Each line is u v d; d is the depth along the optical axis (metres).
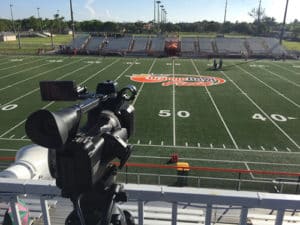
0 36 72.88
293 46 63.69
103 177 1.69
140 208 2.12
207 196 2.01
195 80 27.20
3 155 11.98
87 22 101.75
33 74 28.80
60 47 50.12
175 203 2.08
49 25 109.81
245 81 27.00
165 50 47.22
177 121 16.09
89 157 1.37
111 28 97.31
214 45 51.75
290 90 23.62
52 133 1.22
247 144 13.20
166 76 28.95
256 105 19.31
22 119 16.14
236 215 5.64
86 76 28.28
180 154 12.18
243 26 98.62
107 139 1.56
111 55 46.38
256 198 1.97
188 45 51.62
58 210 4.43
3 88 23.09
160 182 10.16
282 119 16.59
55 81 1.69
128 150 1.62
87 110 1.54
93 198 1.72
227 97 21.28
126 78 27.69
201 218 5.20
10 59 39.19
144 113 17.42
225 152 12.42
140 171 10.84
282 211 2.01
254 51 49.22
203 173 10.78
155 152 12.33
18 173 5.33
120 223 1.76
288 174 9.30
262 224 5.61
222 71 32.28
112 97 1.91
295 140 13.72
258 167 11.26
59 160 1.42
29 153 6.07
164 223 3.71
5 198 2.24
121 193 1.77
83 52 46.75
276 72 31.98
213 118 16.66
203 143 13.25
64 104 18.83
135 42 52.44
